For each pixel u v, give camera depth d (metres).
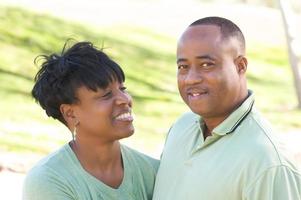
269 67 22.89
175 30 25.62
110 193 3.49
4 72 15.67
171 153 3.44
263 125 3.07
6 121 12.32
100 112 3.39
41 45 18.64
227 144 3.09
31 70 16.33
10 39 18.28
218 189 3.04
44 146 11.08
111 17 24.92
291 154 2.98
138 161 3.69
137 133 12.81
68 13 23.28
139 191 3.62
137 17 26.27
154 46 22.20
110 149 3.53
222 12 31.25
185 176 3.24
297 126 14.97
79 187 3.41
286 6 17.88
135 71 18.86
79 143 3.50
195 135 3.34
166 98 16.61
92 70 3.37
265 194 2.89
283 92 19.73
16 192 8.53
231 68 3.13
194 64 3.14
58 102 3.46
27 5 22.16
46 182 3.36
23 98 14.19
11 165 9.68
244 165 2.96
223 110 3.16
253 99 3.18
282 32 28.61
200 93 3.14
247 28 28.73
